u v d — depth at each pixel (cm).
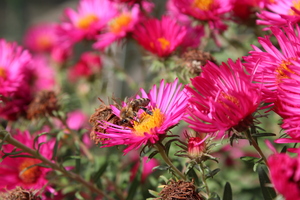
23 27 106
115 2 42
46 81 53
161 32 38
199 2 39
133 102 30
